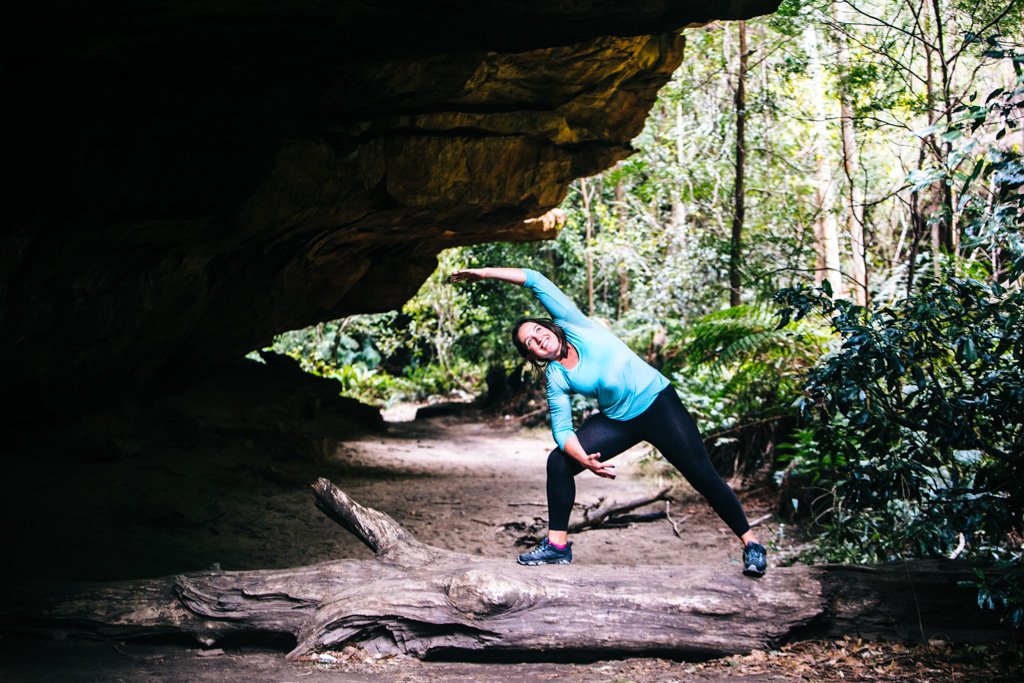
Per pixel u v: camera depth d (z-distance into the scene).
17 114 5.40
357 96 6.86
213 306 10.10
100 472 8.94
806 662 4.48
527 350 4.72
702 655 4.61
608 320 19.94
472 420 20.14
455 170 8.49
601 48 8.02
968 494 5.29
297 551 7.90
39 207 6.16
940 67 9.72
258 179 6.84
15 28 4.75
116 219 6.80
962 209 5.16
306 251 9.74
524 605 4.62
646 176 17.55
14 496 7.66
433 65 7.08
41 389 8.59
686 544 8.97
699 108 16.31
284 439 12.49
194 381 12.00
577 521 9.57
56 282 7.30
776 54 13.78
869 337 4.98
